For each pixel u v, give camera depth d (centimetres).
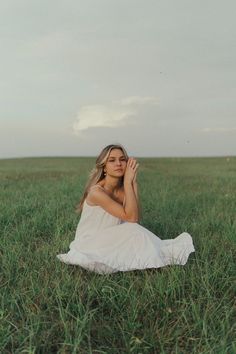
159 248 492
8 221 736
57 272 468
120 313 384
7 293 425
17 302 409
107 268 465
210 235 630
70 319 375
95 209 506
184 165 2770
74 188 1233
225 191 1195
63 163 3059
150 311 384
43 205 905
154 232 673
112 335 351
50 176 1788
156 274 467
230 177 1695
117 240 488
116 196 523
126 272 474
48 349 332
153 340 337
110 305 394
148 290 409
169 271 462
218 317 364
